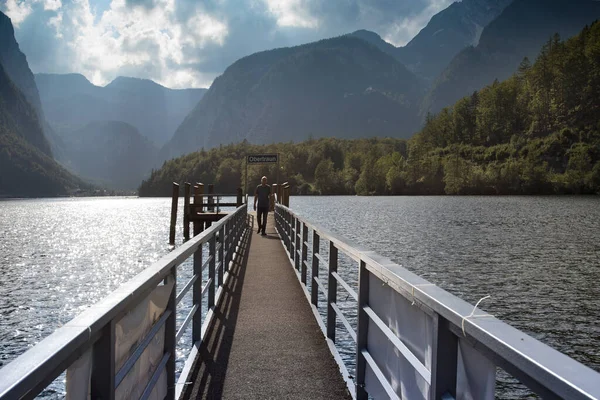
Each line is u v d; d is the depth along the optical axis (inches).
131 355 95.8
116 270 916.0
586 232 1460.4
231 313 289.1
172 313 141.4
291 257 505.0
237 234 574.6
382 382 121.1
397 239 1264.8
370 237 1311.5
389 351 119.6
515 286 669.9
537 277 737.6
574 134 5826.8
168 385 142.7
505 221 1899.6
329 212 2583.7
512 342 53.1
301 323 265.4
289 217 542.6
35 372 49.3
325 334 241.0
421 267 831.7
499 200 4136.3
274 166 7514.8
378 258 126.2
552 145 5812.0
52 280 807.7
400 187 6378.0
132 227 2031.3
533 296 608.7
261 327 257.4
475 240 1245.1
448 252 1022.4
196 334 217.0
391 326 116.1
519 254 993.5
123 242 1406.3
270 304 313.0
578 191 5036.9
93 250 1230.3
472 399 71.3
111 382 79.1
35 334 482.6
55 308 598.2
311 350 218.1
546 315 518.6
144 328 108.2
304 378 183.8
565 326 478.0
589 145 5497.1
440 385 77.9
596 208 2802.7
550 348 50.8
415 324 96.7
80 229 1995.6
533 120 6643.7
